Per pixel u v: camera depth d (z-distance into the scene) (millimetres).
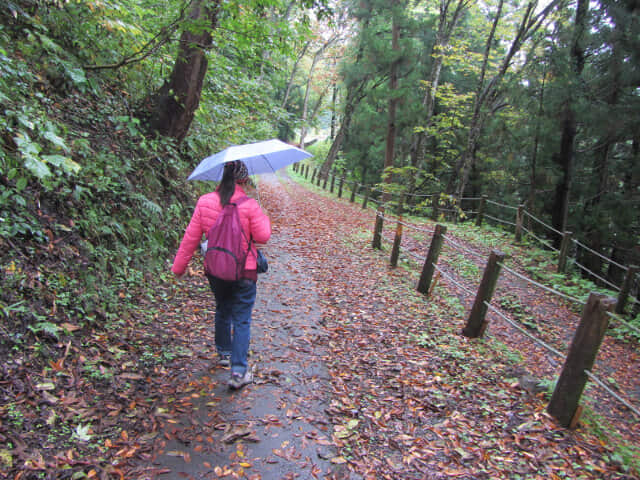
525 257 9805
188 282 5164
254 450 2525
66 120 4699
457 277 7723
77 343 3121
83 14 5301
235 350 3092
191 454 2428
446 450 2676
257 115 11969
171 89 6219
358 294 5734
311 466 2443
